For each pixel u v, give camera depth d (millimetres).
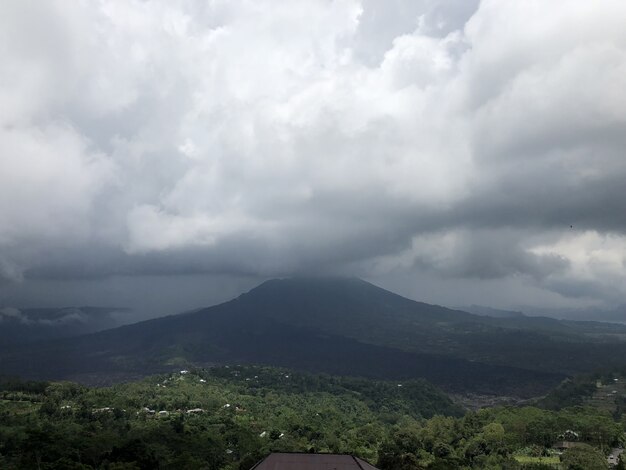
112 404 194500
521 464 145000
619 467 137500
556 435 171750
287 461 89500
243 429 169750
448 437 174500
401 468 135125
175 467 123250
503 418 184500
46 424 146500
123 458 121000
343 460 90625
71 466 114312
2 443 131125
